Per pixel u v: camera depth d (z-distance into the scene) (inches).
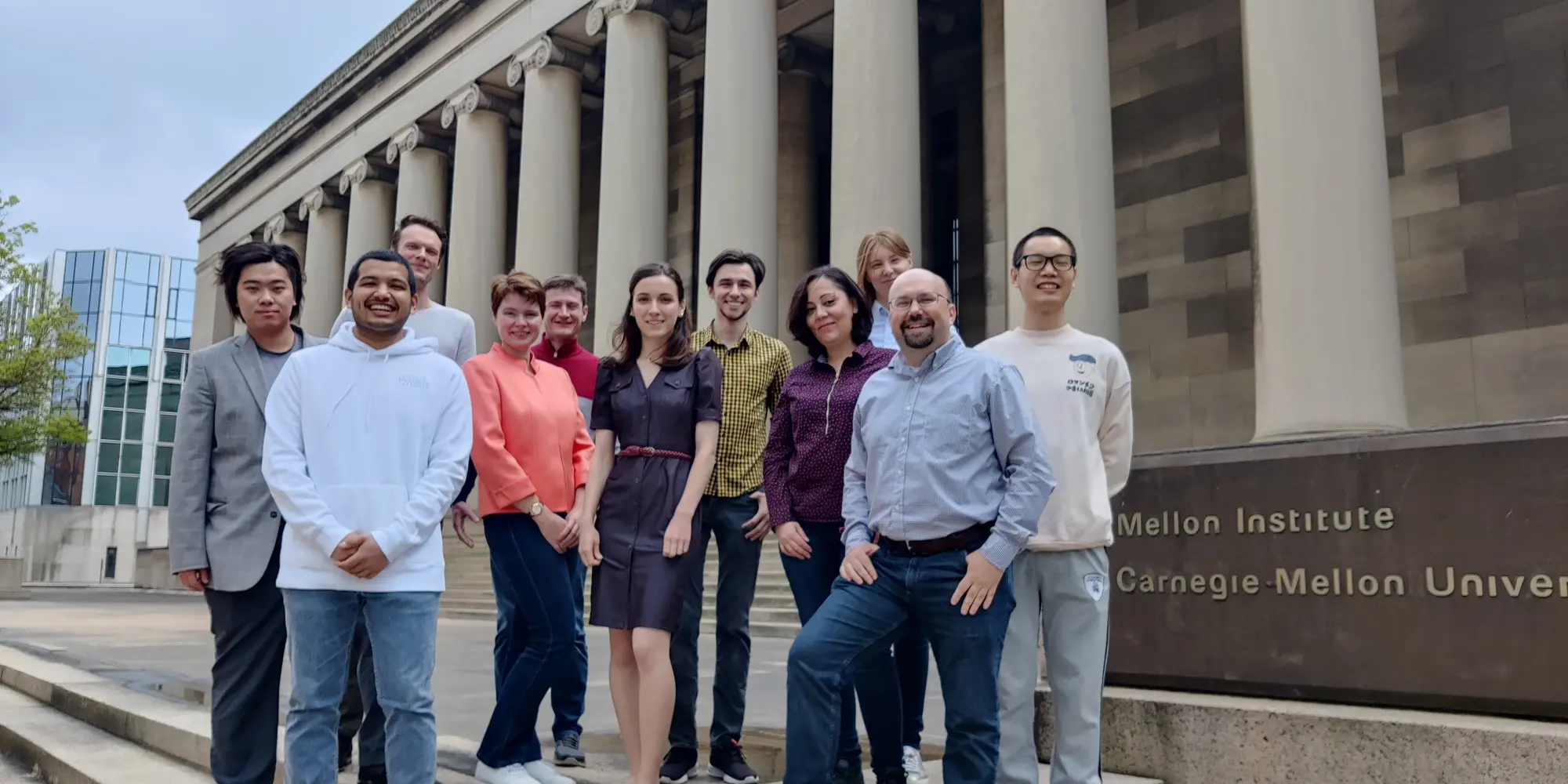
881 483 146.8
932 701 302.5
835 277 177.9
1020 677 159.5
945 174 926.4
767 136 736.3
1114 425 165.3
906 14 655.1
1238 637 181.2
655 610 172.9
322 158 1284.4
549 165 932.6
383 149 1186.0
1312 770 163.6
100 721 264.5
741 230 718.5
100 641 506.3
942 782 180.7
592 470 186.4
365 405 154.2
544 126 940.0
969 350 150.1
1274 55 486.0
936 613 141.6
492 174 1031.0
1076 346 164.6
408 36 1113.4
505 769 182.5
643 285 187.9
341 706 200.1
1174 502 191.5
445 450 158.1
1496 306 579.8
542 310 199.5
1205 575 186.2
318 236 1284.4
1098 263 538.3
